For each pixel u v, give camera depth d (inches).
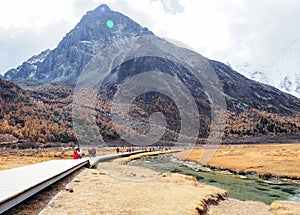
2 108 3038.9
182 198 564.1
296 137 5383.9
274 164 1395.2
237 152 2244.1
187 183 791.1
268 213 577.9
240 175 1211.9
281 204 641.6
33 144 2407.7
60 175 628.1
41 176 540.7
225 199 686.5
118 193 565.3
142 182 742.5
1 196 364.5
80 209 431.2
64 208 431.2
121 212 431.5
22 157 1472.7
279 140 5027.1
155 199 531.2
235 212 569.9
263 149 2576.3
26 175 553.6
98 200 494.3
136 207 463.8
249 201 693.3
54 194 516.7
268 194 829.8
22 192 402.6
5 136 2425.0
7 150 1962.4
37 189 473.7
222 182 1036.5
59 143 2659.9
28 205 430.6
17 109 3213.6
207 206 578.2
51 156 1611.7
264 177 1151.0
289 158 1627.7
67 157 1565.0
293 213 570.6
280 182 1043.9
